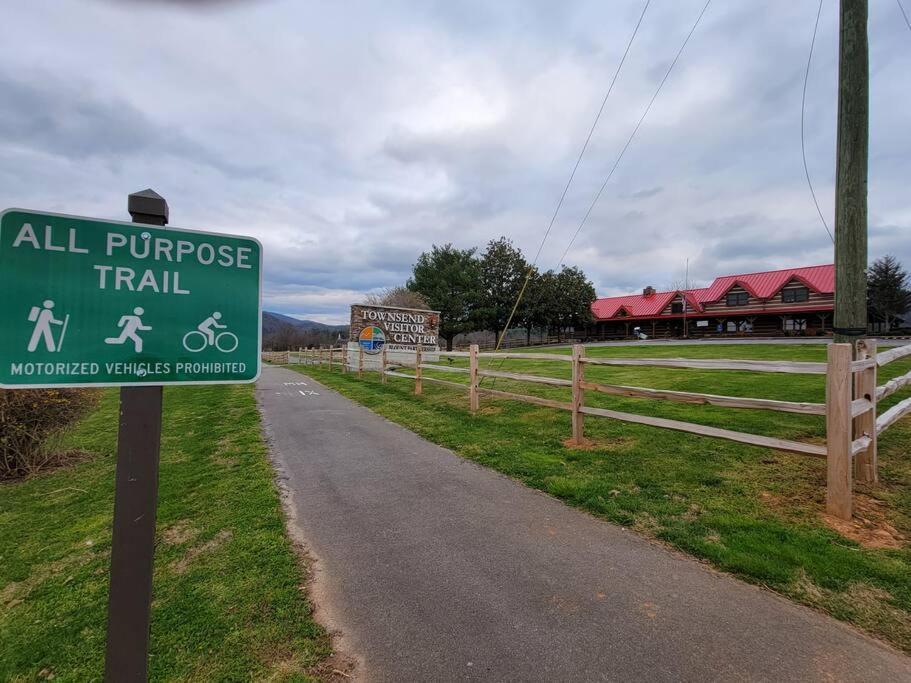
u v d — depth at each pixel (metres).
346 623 2.24
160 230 1.65
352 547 3.04
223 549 3.01
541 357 5.95
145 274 1.61
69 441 6.19
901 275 34.06
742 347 19.11
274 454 5.38
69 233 1.51
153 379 1.61
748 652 2.00
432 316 18.48
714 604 2.35
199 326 1.69
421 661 1.98
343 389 11.63
